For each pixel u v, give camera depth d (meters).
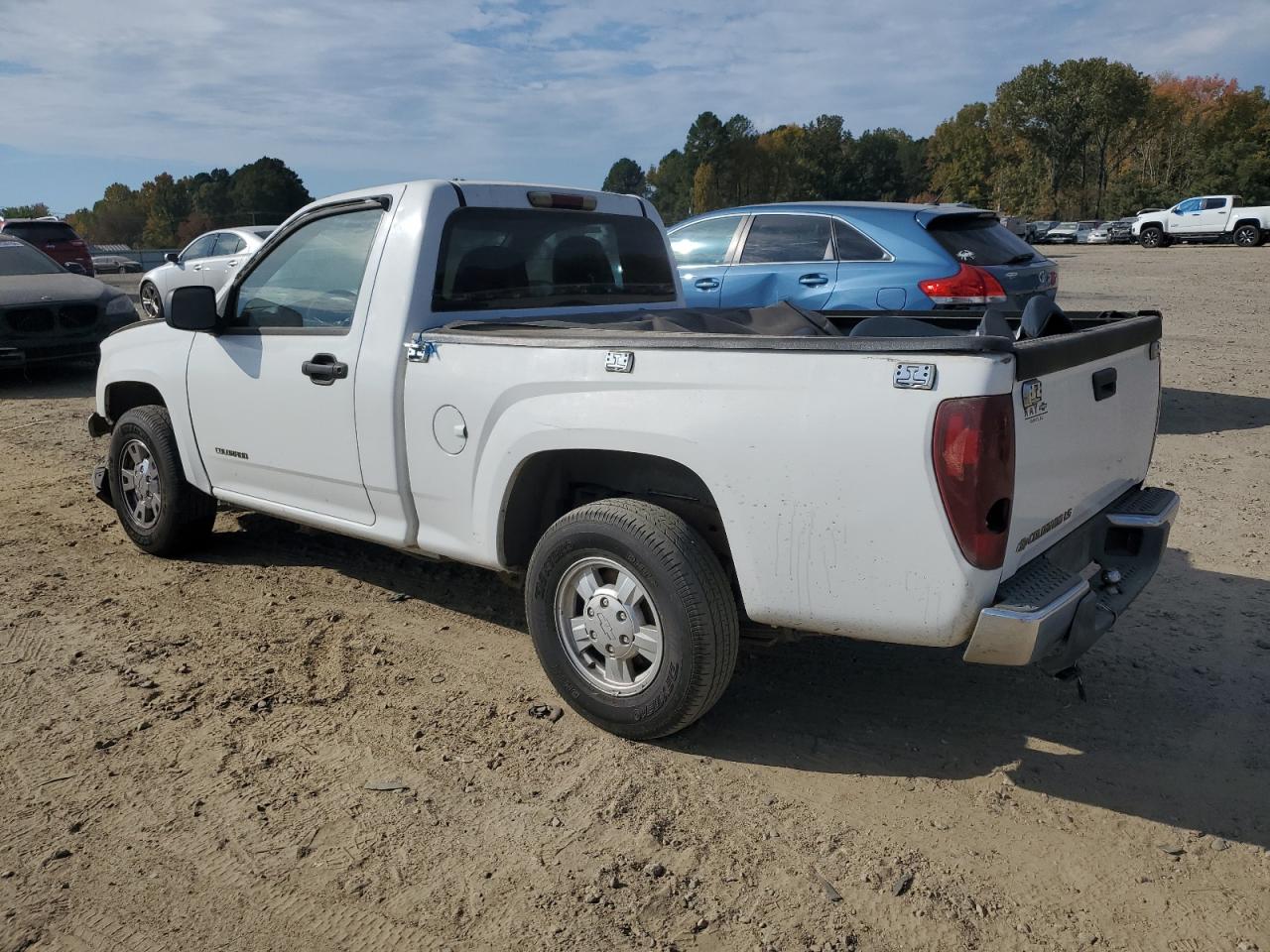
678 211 130.75
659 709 3.22
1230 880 2.69
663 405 3.10
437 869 2.76
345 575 5.04
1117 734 3.44
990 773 3.22
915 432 2.67
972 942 2.47
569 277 4.51
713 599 3.09
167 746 3.40
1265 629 4.25
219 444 4.68
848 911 2.58
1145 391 3.64
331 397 4.05
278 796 3.10
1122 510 3.46
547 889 2.67
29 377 11.73
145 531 5.22
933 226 7.46
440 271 3.91
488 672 3.95
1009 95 95.00
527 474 3.58
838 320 4.77
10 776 3.21
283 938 2.50
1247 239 38.84
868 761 3.29
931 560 2.72
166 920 2.56
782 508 2.91
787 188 122.00
